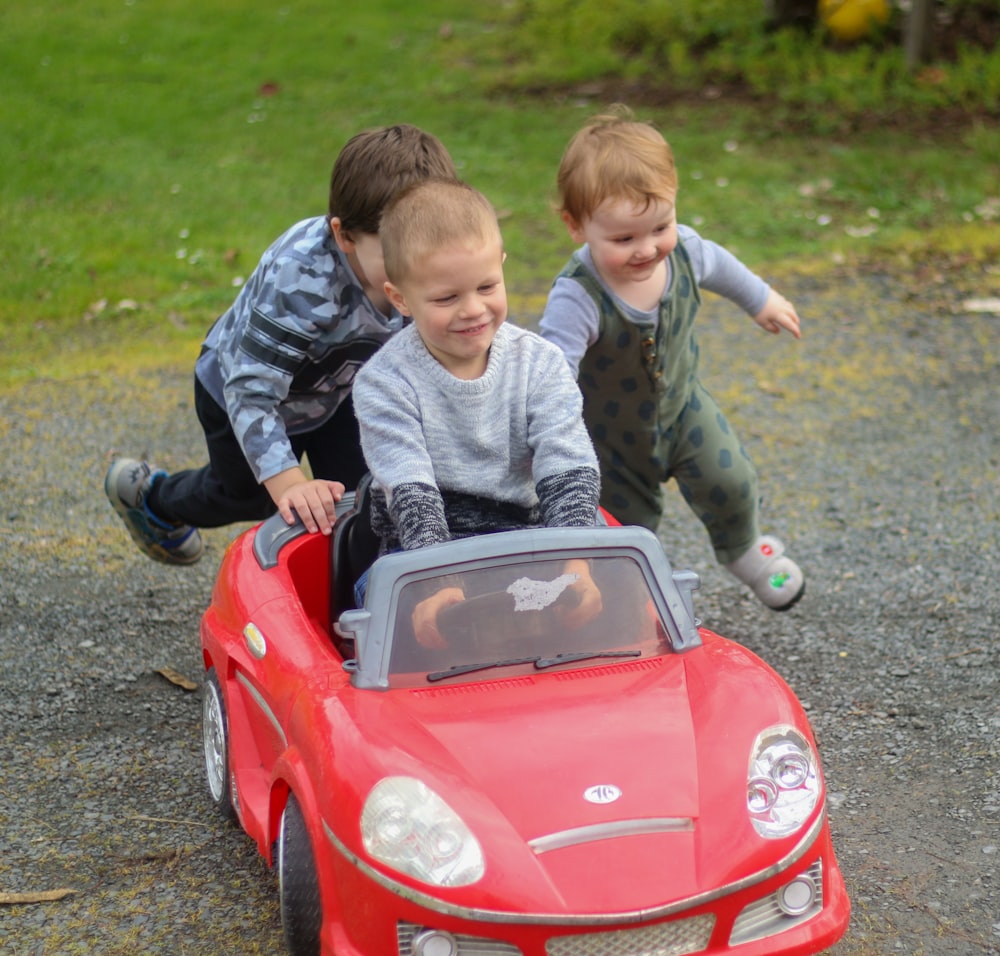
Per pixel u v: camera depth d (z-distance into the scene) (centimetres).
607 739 256
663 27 1480
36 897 315
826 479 595
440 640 282
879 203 1023
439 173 336
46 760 385
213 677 352
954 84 1235
